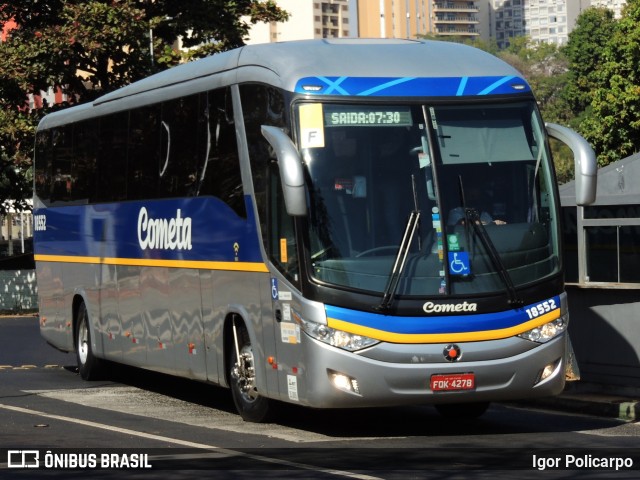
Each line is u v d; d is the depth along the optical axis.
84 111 20.44
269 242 13.82
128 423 14.94
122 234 18.62
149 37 42.91
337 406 12.87
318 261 12.90
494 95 13.62
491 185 13.30
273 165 13.67
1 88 42.69
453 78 13.66
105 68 43.59
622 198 17.33
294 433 13.90
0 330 36.53
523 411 16.42
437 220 13.03
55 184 21.83
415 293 12.84
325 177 13.05
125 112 18.58
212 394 18.62
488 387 13.00
